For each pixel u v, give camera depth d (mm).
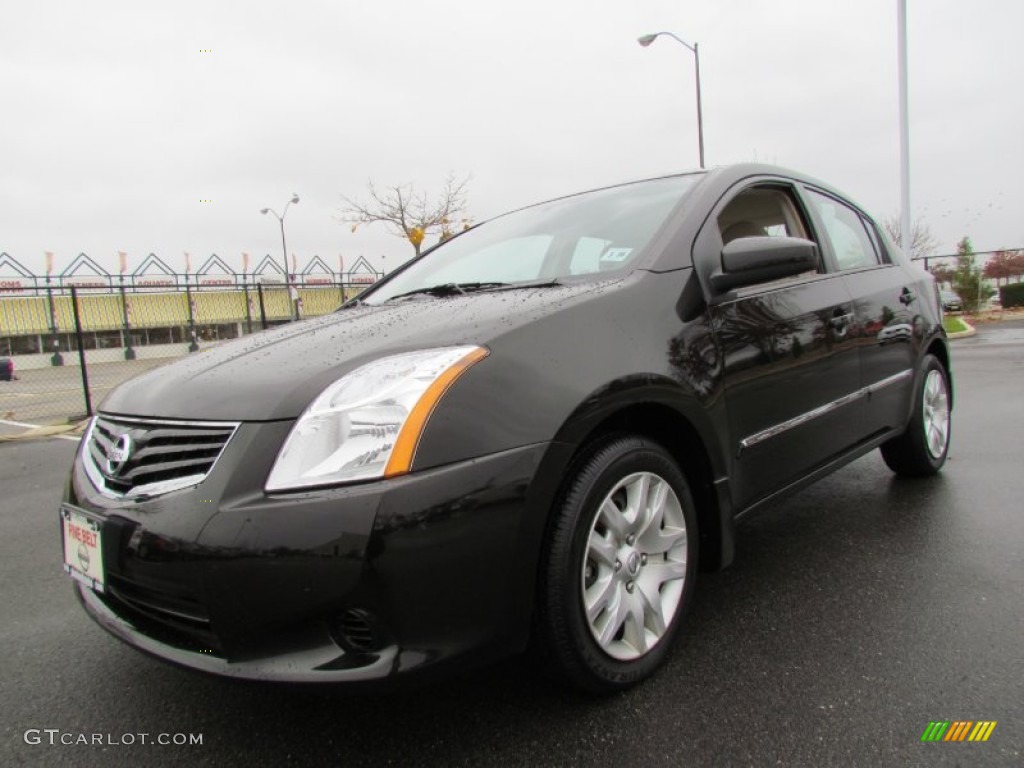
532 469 1651
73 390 13242
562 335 1851
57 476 5652
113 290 11875
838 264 3158
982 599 2357
